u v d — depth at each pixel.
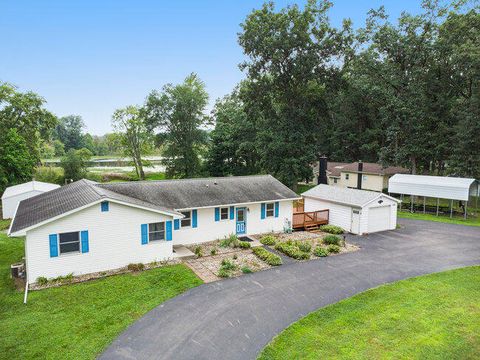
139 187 20.03
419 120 35.09
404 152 35.66
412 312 11.79
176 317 11.37
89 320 11.15
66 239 14.53
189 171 44.94
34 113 42.53
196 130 44.62
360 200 23.14
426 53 34.03
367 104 47.38
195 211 19.73
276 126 38.75
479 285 14.12
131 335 10.27
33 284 13.86
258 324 10.97
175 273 15.16
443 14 32.53
